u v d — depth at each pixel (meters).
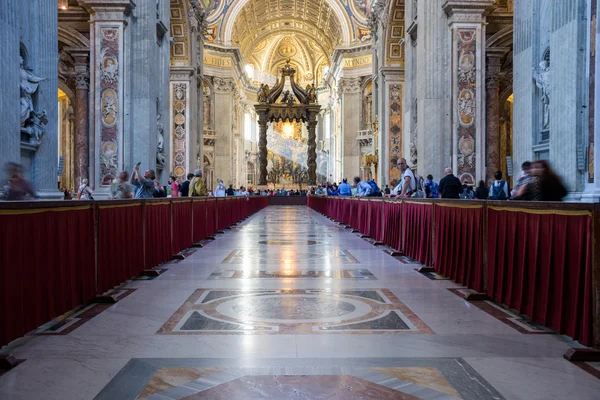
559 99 8.36
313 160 35.00
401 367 3.34
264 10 43.50
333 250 9.69
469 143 12.90
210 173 38.47
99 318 4.60
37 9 8.12
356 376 3.18
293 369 3.30
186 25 19.94
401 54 20.98
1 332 3.44
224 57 38.44
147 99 12.84
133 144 12.77
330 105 47.69
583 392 2.94
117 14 12.43
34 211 3.92
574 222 3.74
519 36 10.18
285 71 35.06
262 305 5.10
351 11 38.41
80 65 14.92
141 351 3.67
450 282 6.34
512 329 4.25
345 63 38.50
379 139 21.64
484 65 12.84
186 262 8.11
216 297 5.47
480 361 3.46
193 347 3.76
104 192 12.47
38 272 3.98
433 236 7.20
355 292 5.73
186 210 9.88
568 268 3.83
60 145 23.14
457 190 9.83
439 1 13.05
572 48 7.98
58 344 3.84
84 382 3.09
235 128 41.91
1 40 6.96
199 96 23.22
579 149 7.92
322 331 4.18
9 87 7.15
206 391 2.95
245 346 3.78
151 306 5.06
